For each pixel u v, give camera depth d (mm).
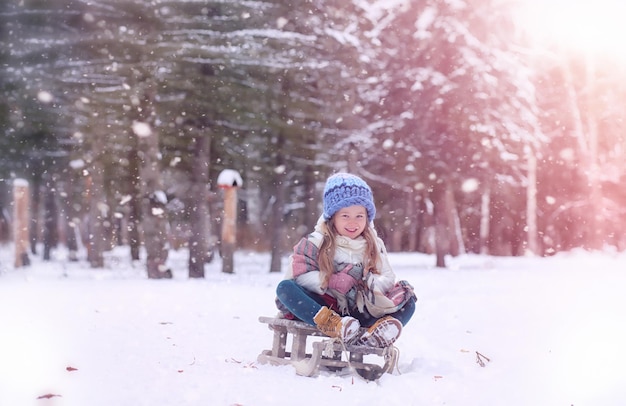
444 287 12852
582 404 3346
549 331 6391
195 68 16969
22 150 20984
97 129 18688
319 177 23297
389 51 22609
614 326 6590
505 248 38531
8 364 4258
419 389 3676
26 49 16656
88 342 5363
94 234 22531
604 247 31750
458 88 21453
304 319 4160
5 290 11633
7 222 42250
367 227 4387
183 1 16078
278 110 18422
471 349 5391
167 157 19891
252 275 18906
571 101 29609
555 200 32688
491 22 22234
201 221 17656
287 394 3420
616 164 32125
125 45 15641
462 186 22375
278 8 18531
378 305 4160
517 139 21922
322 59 19797
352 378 3887
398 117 22641
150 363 4375
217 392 3414
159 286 13055
